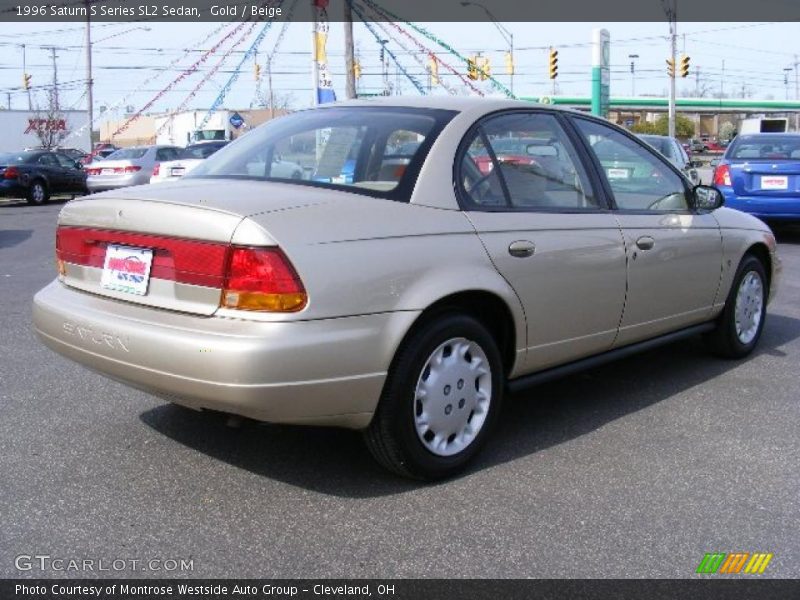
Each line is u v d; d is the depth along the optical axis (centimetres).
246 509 348
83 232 379
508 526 338
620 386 529
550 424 458
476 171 398
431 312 367
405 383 356
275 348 314
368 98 453
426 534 330
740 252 562
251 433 433
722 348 578
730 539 330
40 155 2239
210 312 327
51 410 465
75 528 330
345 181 390
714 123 10800
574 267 424
